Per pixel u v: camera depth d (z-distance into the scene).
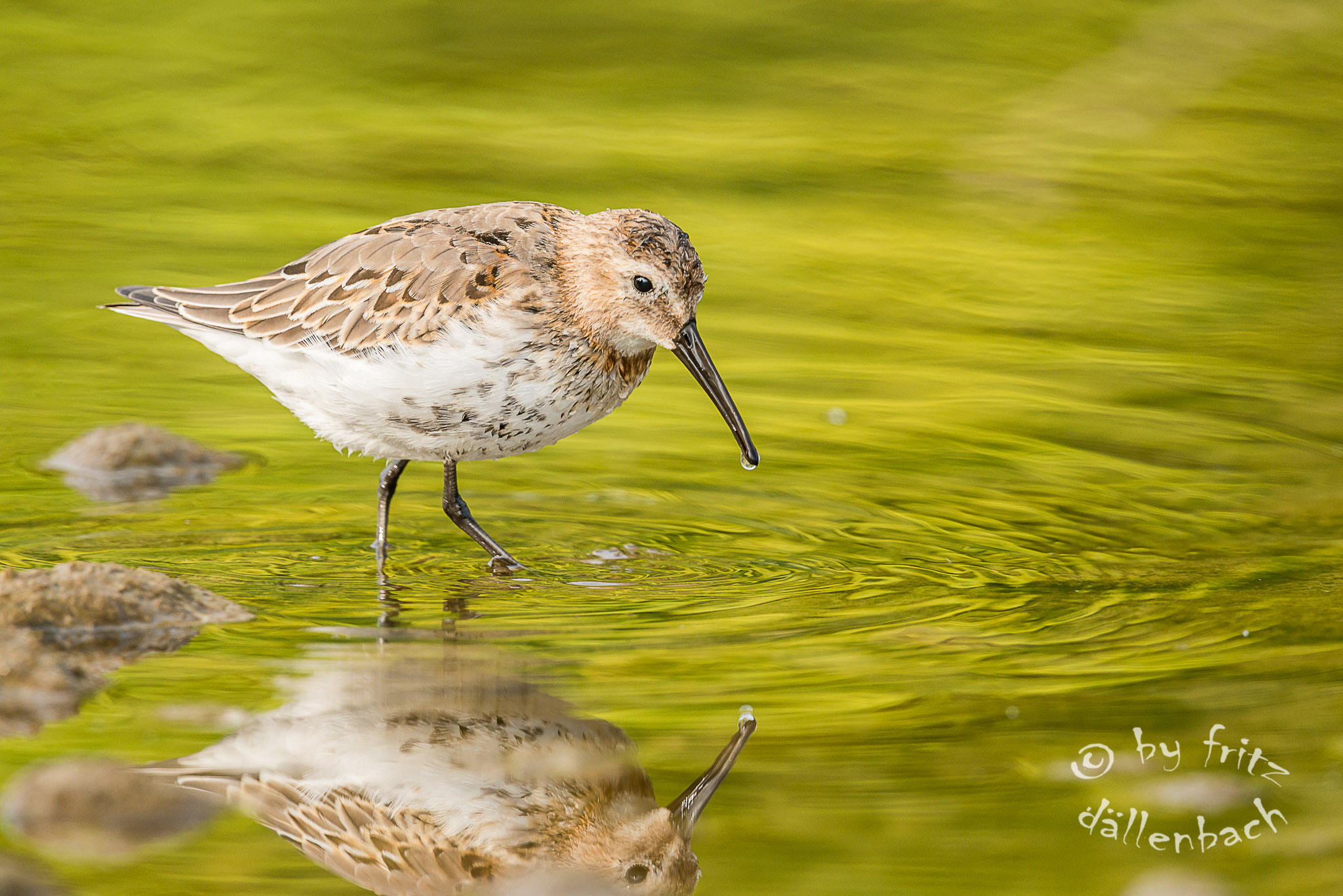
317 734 8.21
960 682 8.98
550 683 8.95
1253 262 20.78
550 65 27.12
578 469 14.02
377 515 12.09
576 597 10.69
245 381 16.38
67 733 8.09
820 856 6.96
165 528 12.16
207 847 7.05
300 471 13.84
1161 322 18.67
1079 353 17.58
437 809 7.48
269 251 19.05
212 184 21.81
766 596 10.72
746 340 17.70
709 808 7.41
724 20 29.06
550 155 23.39
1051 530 12.38
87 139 23.31
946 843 7.06
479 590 10.83
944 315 18.72
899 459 14.25
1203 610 10.38
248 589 10.70
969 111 25.80
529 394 11.16
